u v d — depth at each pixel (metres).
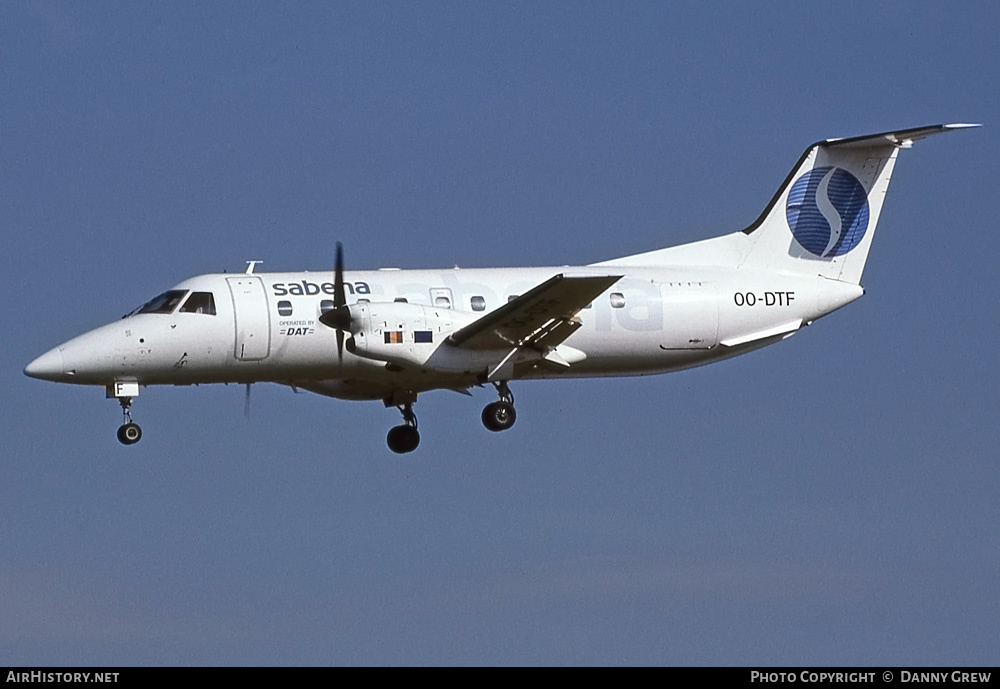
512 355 95.06
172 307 93.88
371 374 96.38
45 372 92.25
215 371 95.06
